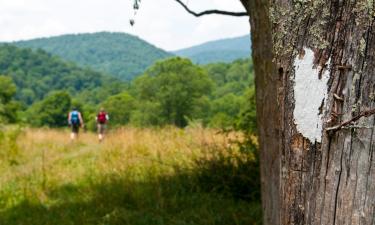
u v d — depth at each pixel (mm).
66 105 87438
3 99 57969
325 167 2000
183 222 6852
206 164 8812
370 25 1936
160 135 15023
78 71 172500
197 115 77125
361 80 1946
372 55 1938
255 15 4820
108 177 10086
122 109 81562
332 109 1981
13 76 161625
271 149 4801
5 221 8031
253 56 4918
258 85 4902
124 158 12094
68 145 20797
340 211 1978
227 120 11211
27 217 8219
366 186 1949
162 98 77875
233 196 8117
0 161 14945
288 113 2080
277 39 2121
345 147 1966
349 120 1946
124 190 8688
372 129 1945
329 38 1982
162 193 8422
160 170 10102
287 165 2098
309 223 2037
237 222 6711
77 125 22734
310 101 2018
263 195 4949
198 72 80500
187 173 9148
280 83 2121
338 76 1971
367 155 1949
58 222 7684
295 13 2057
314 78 2006
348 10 1959
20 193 9773
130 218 7344
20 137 20984
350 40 1955
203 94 79625
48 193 9562
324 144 1998
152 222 7113
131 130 16891
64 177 10953
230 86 89062
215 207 7543
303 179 2049
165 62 80250
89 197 8930
